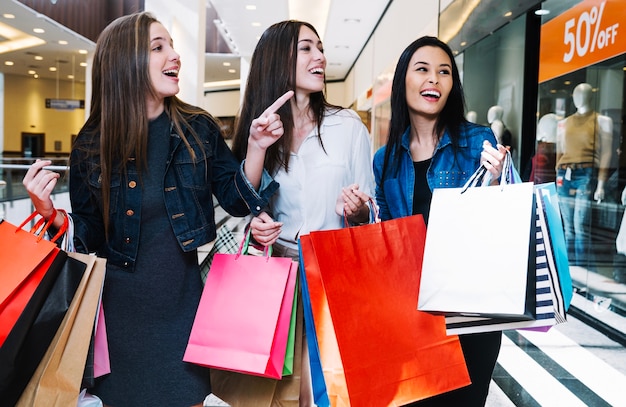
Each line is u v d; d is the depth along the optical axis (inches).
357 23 520.7
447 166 64.7
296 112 64.9
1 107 724.7
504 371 118.9
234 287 55.4
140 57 57.0
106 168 58.2
